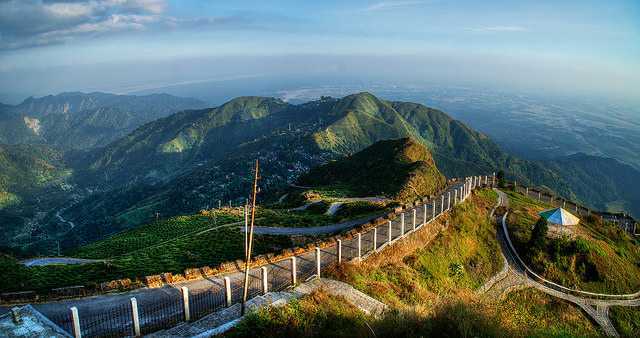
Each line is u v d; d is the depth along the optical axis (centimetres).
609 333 3631
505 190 7812
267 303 1928
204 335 1634
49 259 5688
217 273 2658
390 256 3284
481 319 1559
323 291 2195
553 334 1806
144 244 6088
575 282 4319
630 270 4716
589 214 7719
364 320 1758
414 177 9194
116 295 2303
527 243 4778
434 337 1510
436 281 3353
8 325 1666
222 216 7094
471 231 4728
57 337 1593
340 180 12531
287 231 4872
